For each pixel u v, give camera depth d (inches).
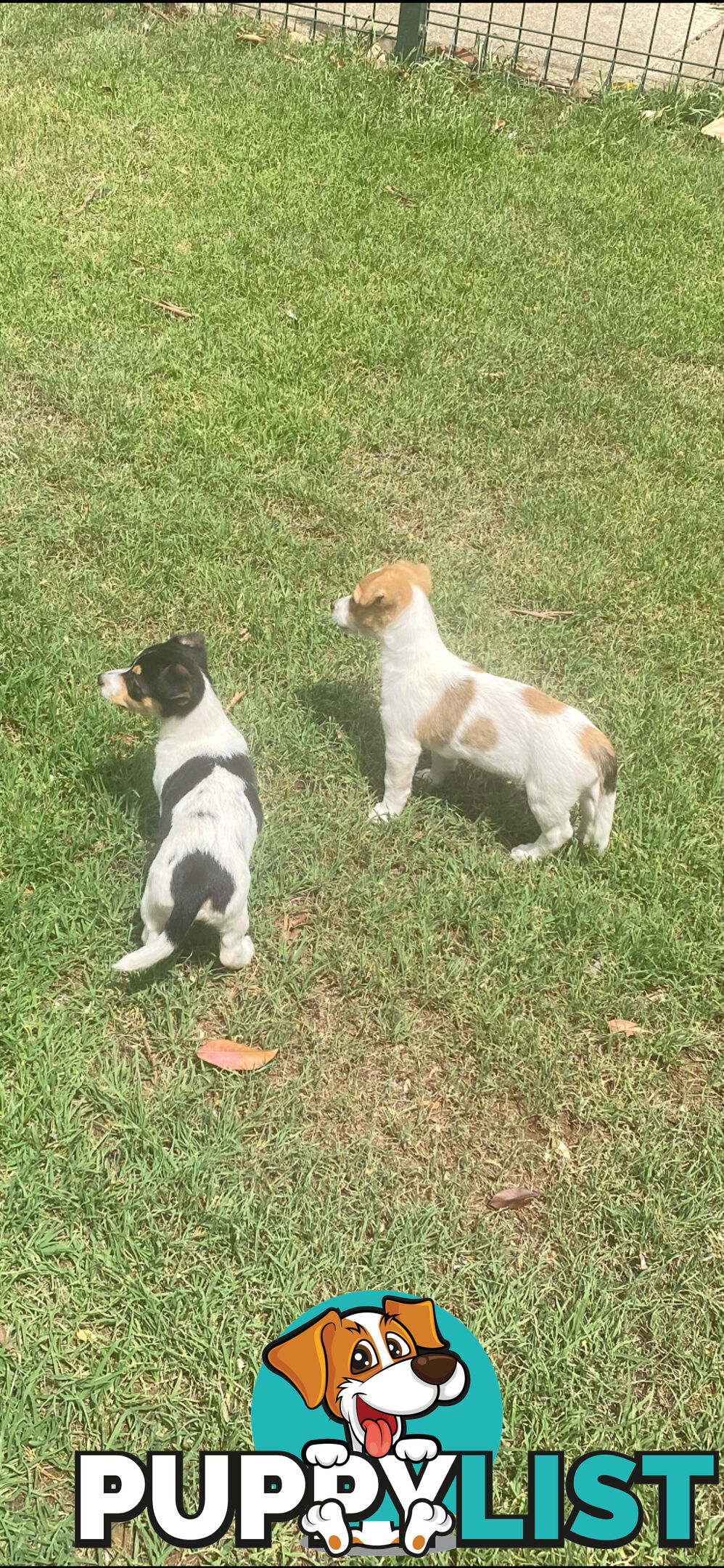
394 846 57.4
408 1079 50.0
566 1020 52.3
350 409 80.7
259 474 75.5
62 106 110.3
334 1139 48.0
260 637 65.2
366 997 52.2
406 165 109.6
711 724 63.9
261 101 115.8
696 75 136.9
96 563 68.2
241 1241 44.6
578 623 69.2
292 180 104.4
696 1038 51.8
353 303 89.4
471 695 54.7
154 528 70.0
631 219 107.1
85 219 94.9
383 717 56.4
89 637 63.8
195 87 117.2
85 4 133.2
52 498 71.7
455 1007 51.9
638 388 86.2
